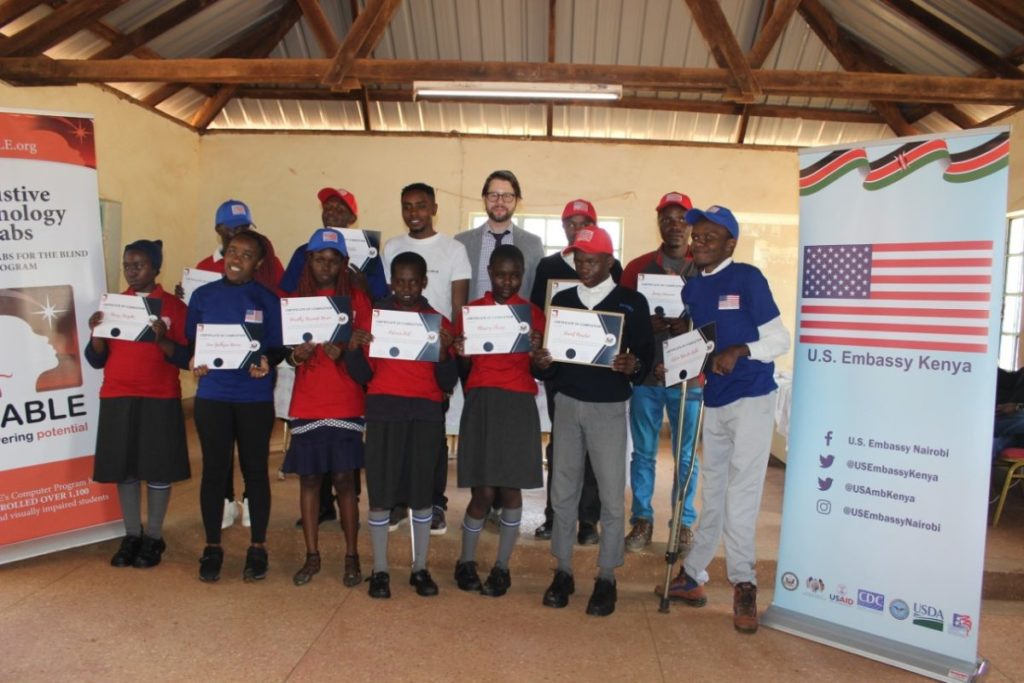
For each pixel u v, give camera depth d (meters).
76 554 3.50
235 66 5.50
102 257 3.53
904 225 2.64
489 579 3.14
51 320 3.40
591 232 2.85
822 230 2.83
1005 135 2.44
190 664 2.46
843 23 6.64
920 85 5.38
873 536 2.74
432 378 3.03
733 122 7.75
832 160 2.79
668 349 2.93
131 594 3.04
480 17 6.89
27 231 3.33
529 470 2.95
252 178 7.94
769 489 4.80
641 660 2.60
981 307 2.51
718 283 2.89
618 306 2.91
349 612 2.91
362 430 3.14
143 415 3.26
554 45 7.00
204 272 3.66
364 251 3.57
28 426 3.35
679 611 3.05
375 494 2.97
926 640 2.63
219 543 3.24
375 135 7.86
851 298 2.76
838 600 2.82
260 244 3.19
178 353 3.22
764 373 2.83
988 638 2.91
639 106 7.56
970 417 2.54
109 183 6.48
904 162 2.63
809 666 2.60
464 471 2.97
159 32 6.22
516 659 2.56
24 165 3.31
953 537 2.58
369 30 5.55
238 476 4.66
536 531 3.61
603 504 2.92
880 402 2.71
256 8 6.72
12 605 2.91
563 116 7.74
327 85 5.61
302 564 3.46
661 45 6.99
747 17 6.66
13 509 3.32
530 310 2.89
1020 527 4.06
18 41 5.35
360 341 2.92
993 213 2.47
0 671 2.39
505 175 3.67
